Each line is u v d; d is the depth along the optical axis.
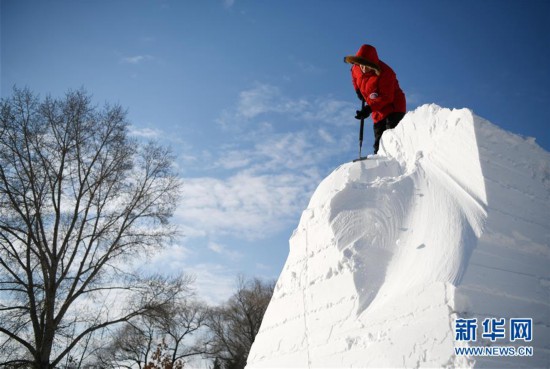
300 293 4.78
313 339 4.27
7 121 16.14
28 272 15.62
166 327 17.16
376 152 6.53
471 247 3.49
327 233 4.62
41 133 16.88
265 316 5.37
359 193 4.63
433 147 4.51
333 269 4.39
